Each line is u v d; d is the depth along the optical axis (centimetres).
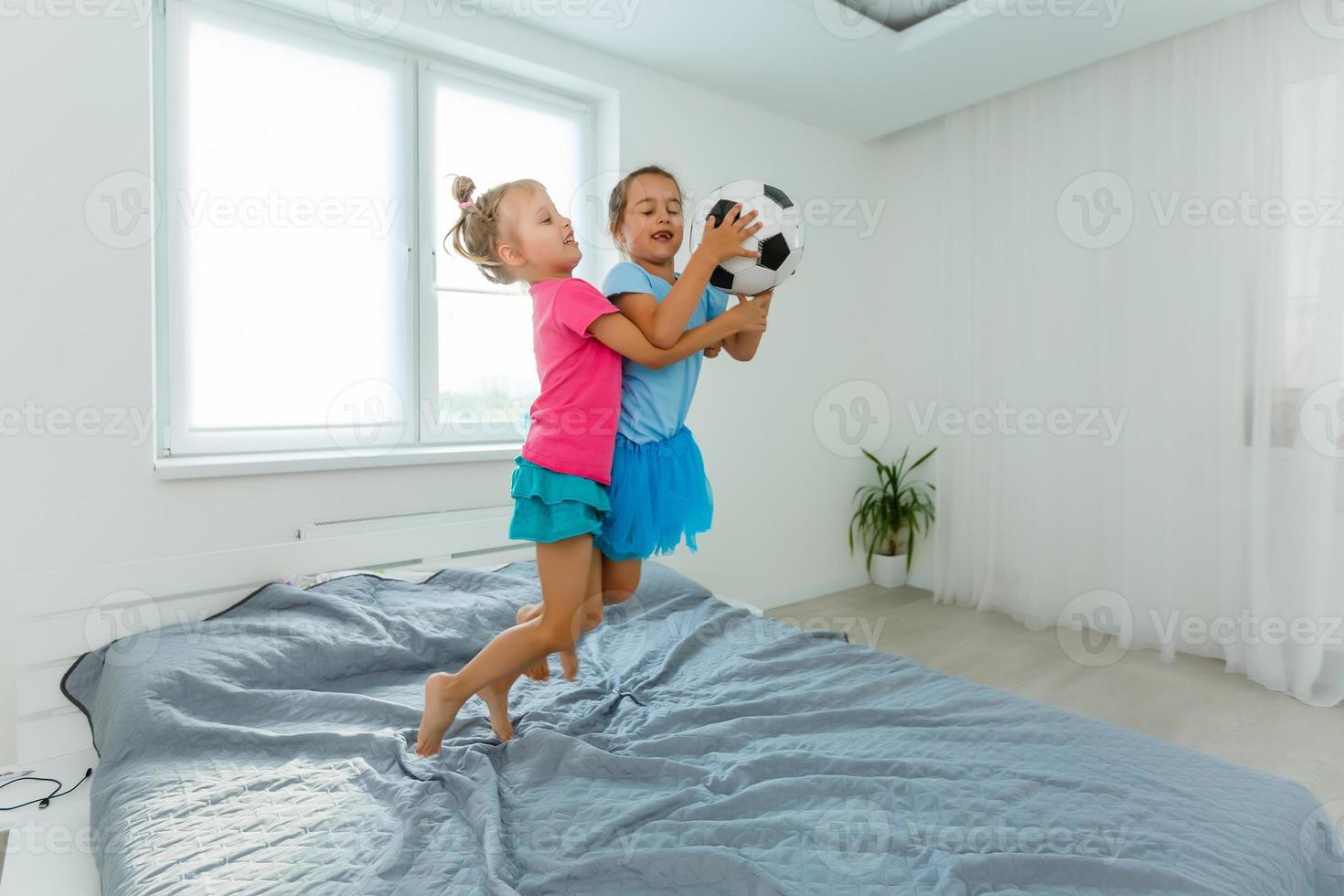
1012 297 349
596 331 111
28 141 191
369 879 105
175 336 225
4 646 191
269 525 229
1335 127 256
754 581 367
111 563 204
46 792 152
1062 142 327
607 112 307
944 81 327
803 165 374
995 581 362
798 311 379
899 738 148
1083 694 264
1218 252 285
